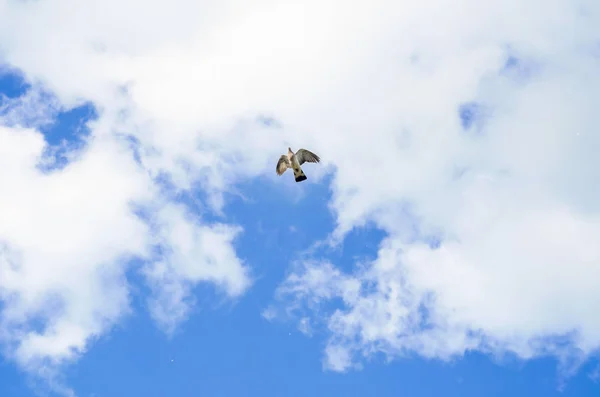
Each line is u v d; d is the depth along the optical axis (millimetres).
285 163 77125
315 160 77000
